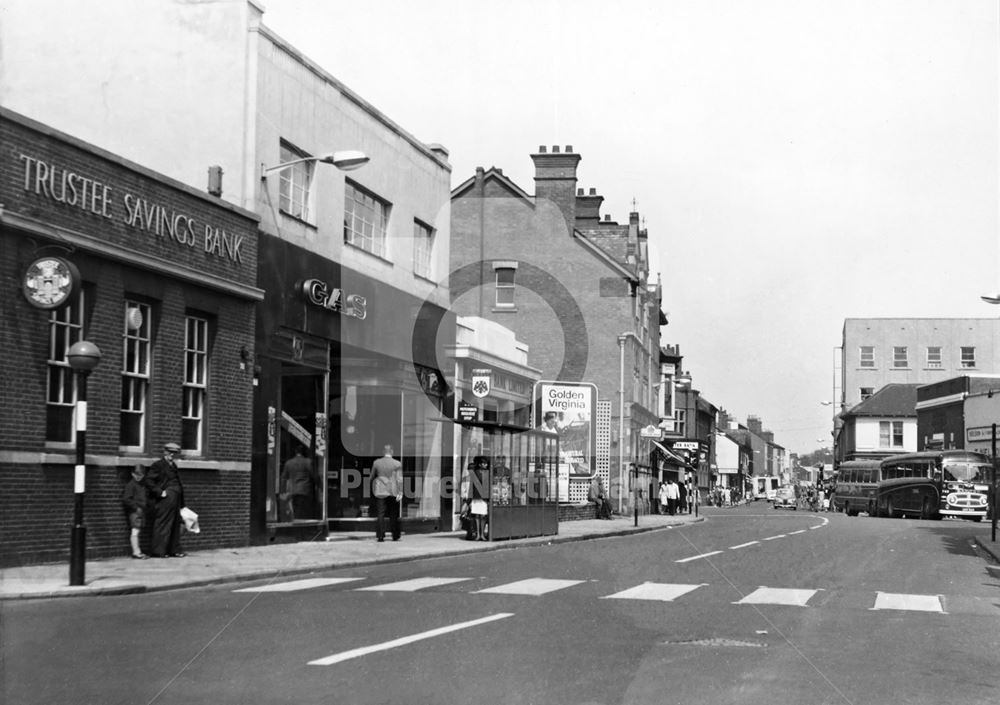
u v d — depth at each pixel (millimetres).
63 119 20219
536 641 9219
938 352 86438
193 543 18281
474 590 13297
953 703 7145
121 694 6996
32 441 14680
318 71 22984
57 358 15469
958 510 50688
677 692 7242
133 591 12625
